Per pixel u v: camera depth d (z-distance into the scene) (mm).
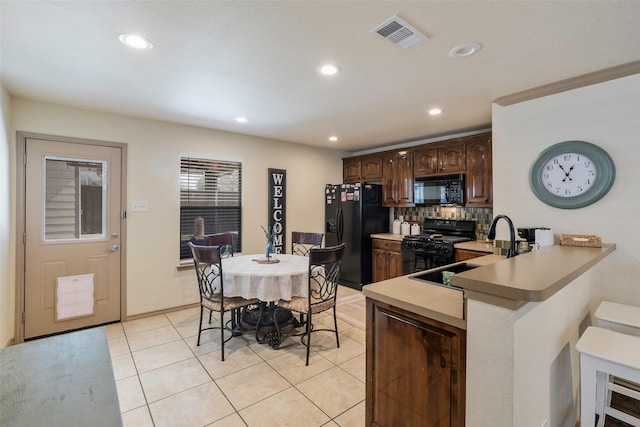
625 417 1508
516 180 2676
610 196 2234
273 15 1572
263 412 1927
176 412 1921
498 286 1046
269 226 4461
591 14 1546
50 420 747
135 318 3408
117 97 2764
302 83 2441
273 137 4383
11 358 1039
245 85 2490
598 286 2254
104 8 1517
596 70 2191
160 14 1569
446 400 1313
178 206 3676
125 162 3320
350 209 4820
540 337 1273
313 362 2529
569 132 2404
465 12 1541
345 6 1497
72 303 3062
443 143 3988
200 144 3838
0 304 2459
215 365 2475
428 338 1379
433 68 2170
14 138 2746
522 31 1706
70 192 3043
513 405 1054
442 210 4469
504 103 2742
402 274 4203
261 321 3078
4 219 2545
